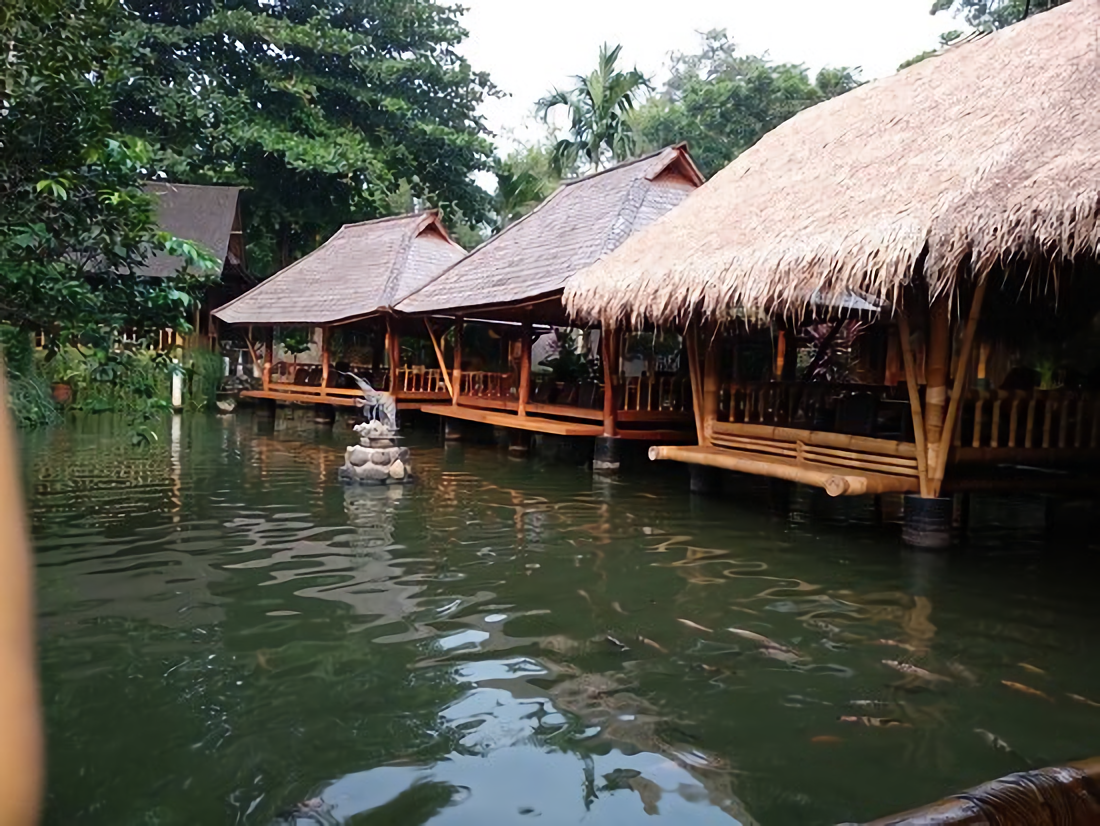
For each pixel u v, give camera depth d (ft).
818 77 88.33
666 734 10.78
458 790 9.27
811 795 9.28
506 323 62.34
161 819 8.61
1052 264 17.67
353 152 77.77
